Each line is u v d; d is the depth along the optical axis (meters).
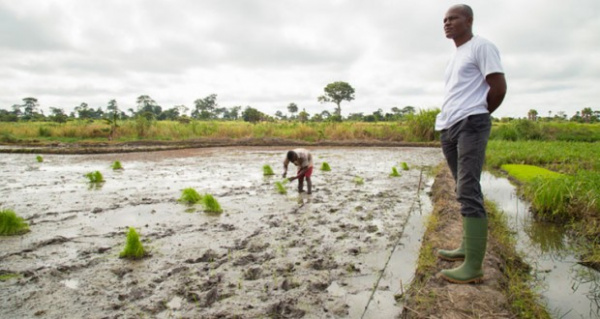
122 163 13.91
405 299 3.15
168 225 5.50
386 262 4.05
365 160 14.98
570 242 4.75
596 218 5.26
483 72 2.78
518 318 2.72
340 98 83.31
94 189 8.40
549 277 3.68
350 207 6.56
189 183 9.20
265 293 3.33
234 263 4.02
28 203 6.96
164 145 22.77
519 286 3.25
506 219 5.72
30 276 3.75
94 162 14.31
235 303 3.15
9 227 5.08
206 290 3.39
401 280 3.58
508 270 3.59
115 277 3.70
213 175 10.62
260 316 2.94
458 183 3.06
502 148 15.25
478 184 2.98
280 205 6.71
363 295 3.30
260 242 4.67
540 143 18.28
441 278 3.27
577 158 11.53
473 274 3.06
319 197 7.41
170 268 3.92
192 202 6.98
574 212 5.55
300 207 6.56
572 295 3.29
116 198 7.39
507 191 8.12
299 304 3.13
